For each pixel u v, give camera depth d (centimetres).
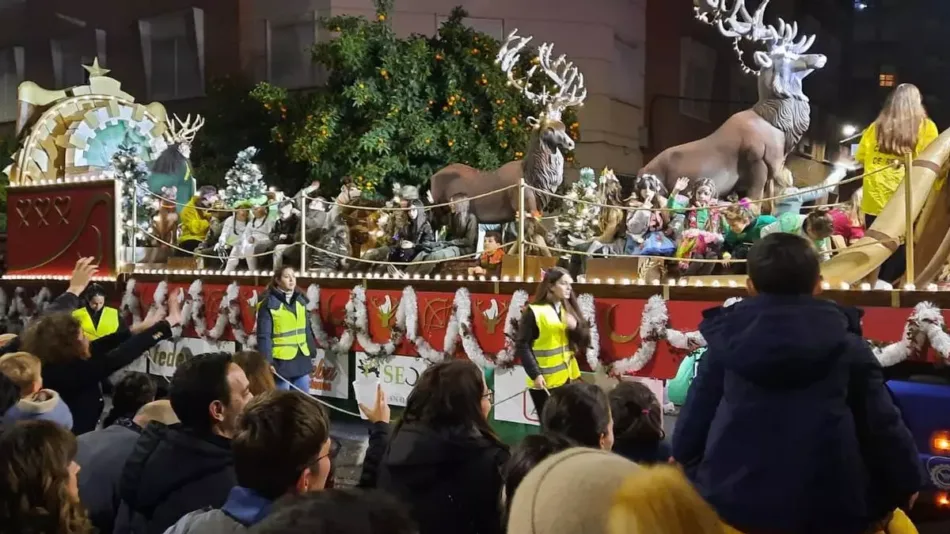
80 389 545
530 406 848
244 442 279
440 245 1038
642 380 779
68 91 1669
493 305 880
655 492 137
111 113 1673
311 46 2052
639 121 2219
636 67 2211
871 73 2762
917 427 527
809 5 2561
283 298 909
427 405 344
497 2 2069
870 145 782
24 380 446
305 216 1141
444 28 1922
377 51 1858
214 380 343
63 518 260
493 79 1859
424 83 1864
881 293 626
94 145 1644
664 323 736
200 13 2303
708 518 138
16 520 253
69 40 2566
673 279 774
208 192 1438
